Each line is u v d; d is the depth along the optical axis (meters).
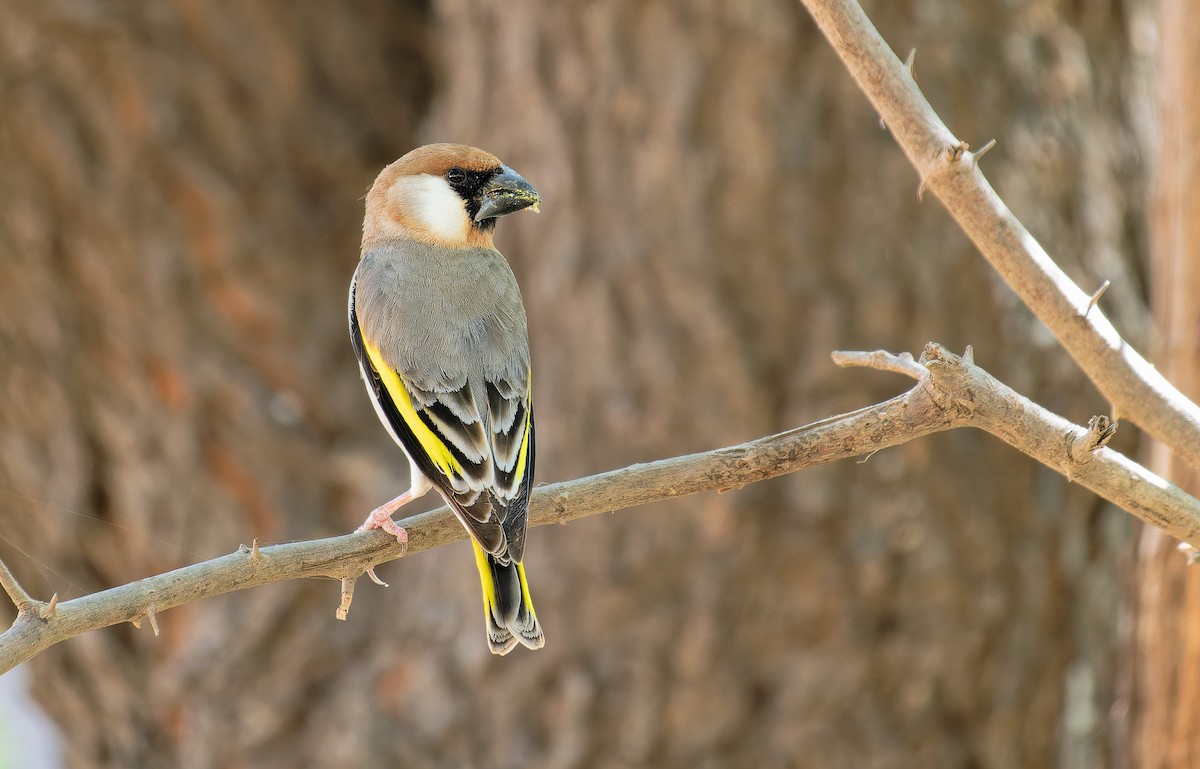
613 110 13.64
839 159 13.27
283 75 15.19
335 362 15.07
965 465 13.30
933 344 7.89
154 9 14.45
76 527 14.89
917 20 13.46
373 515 8.70
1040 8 14.05
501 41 14.53
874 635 13.29
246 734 14.52
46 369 14.61
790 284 13.30
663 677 13.38
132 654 14.99
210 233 14.68
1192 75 11.27
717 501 13.12
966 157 7.36
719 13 13.30
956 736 13.56
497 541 8.44
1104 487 7.86
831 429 8.21
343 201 15.41
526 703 13.70
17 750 20.14
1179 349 11.34
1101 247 14.12
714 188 13.35
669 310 13.44
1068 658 13.91
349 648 14.56
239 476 14.80
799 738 13.32
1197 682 11.48
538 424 13.90
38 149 14.15
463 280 10.04
